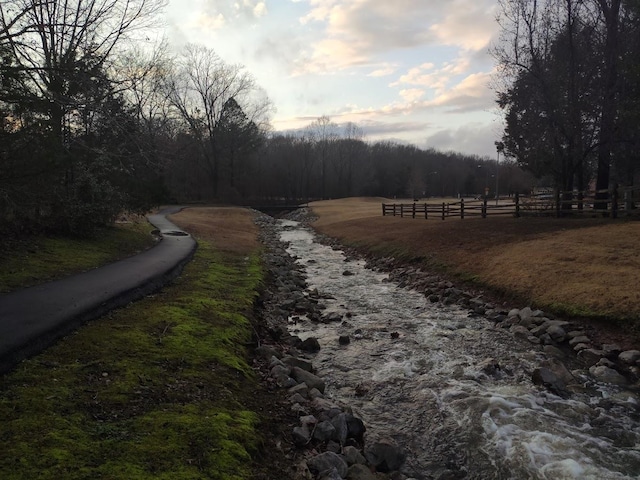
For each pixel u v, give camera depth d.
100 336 6.13
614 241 13.27
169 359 5.70
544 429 5.37
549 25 22.11
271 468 4.11
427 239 19.58
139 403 4.50
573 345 8.21
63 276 9.59
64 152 9.61
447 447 5.02
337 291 13.80
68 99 8.58
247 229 33.44
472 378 6.95
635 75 17.89
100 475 3.30
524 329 9.12
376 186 100.44
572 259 12.21
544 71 21.91
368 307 11.71
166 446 3.83
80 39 13.28
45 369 4.93
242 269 14.10
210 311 8.31
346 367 7.45
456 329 9.66
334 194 97.25
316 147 103.00
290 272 16.27
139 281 9.38
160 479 3.37
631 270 10.39
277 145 102.81
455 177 118.25
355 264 19.52
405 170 105.94
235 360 6.19
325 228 35.62
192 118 61.19
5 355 4.91
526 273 12.07
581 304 9.41
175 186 62.31
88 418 4.07
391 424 5.54
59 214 13.25
